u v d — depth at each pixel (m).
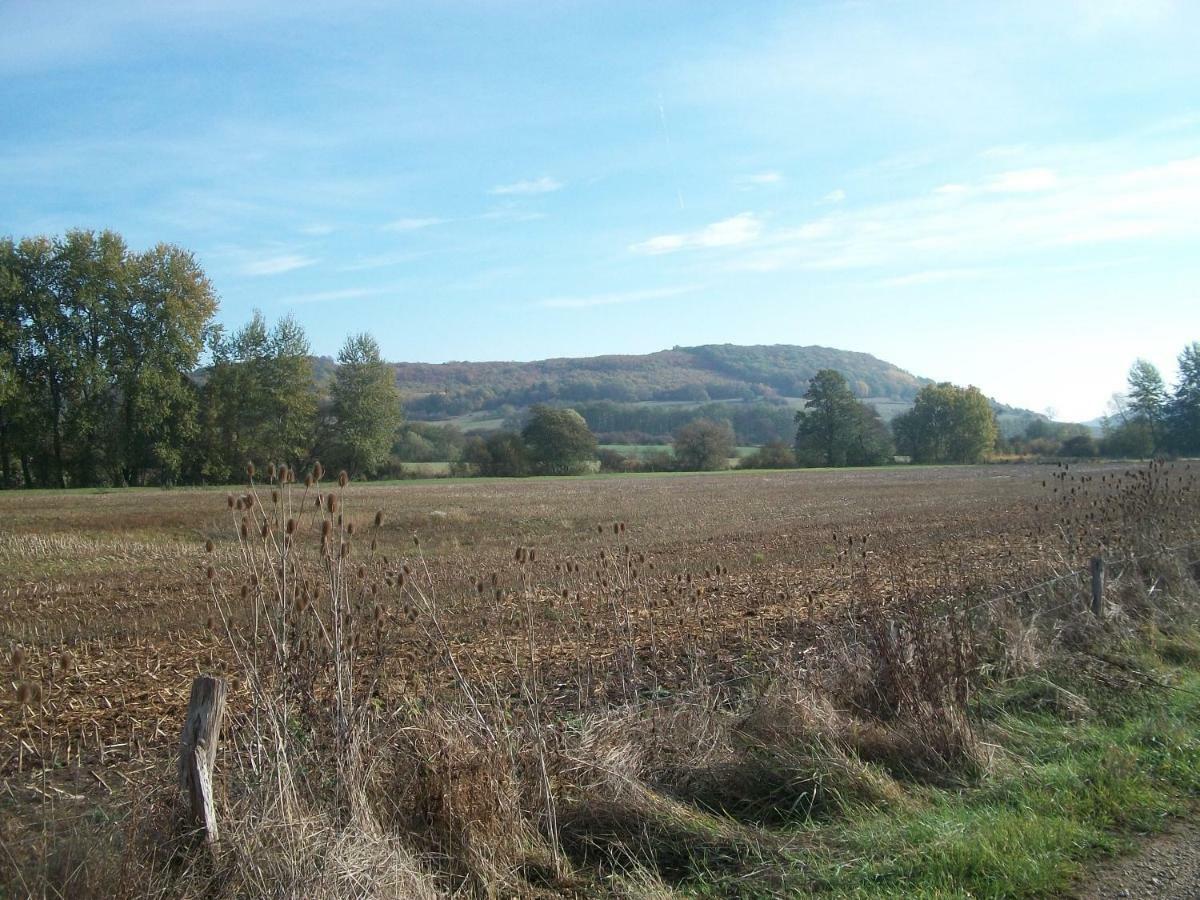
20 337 56.16
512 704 7.48
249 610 10.81
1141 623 10.17
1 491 50.44
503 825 5.11
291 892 4.11
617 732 6.35
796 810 5.77
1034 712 7.60
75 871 3.96
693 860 5.15
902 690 6.99
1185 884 4.76
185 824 4.27
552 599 13.52
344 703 5.19
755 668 8.78
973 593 10.61
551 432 80.88
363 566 7.70
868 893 4.72
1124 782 5.99
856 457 98.56
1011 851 5.04
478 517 32.03
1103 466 67.75
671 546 23.45
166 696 8.43
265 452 63.53
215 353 63.81
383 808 4.97
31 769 6.10
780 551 21.20
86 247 58.28
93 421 57.75
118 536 27.34
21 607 15.02
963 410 97.75
